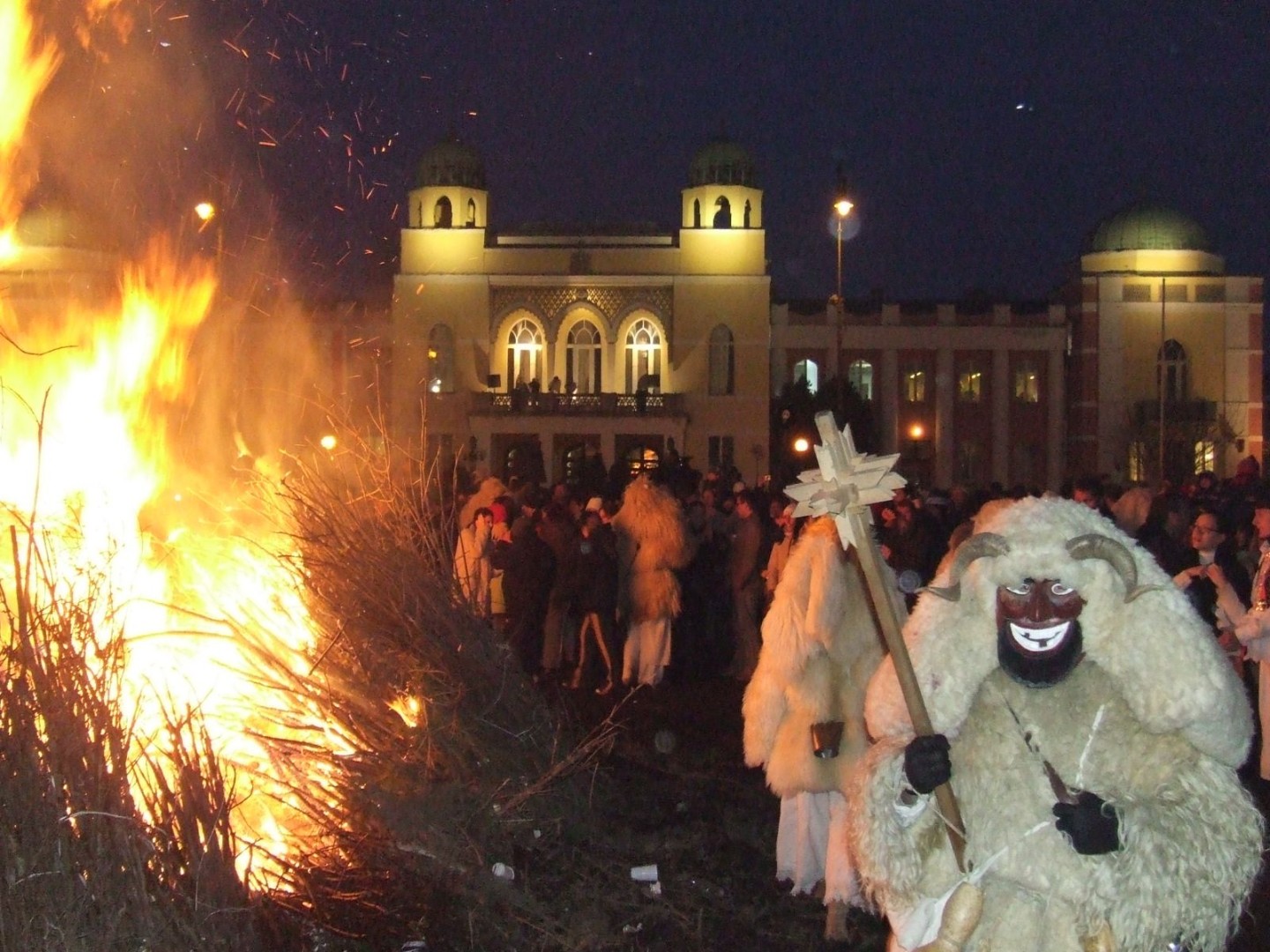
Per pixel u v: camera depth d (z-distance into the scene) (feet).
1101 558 11.46
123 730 13.91
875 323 182.29
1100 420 179.22
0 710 12.81
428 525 23.43
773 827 24.13
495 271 168.86
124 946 12.89
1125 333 179.22
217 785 14.74
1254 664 32.71
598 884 19.95
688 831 23.07
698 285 167.84
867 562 11.83
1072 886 11.43
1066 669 11.62
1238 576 30.81
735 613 44.34
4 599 13.93
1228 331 178.60
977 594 11.81
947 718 11.79
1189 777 11.21
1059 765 11.59
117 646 14.53
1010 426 183.21
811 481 11.90
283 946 16.67
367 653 20.38
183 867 13.96
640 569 41.57
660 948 18.66
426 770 19.34
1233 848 11.10
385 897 17.94
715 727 34.68
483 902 18.25
